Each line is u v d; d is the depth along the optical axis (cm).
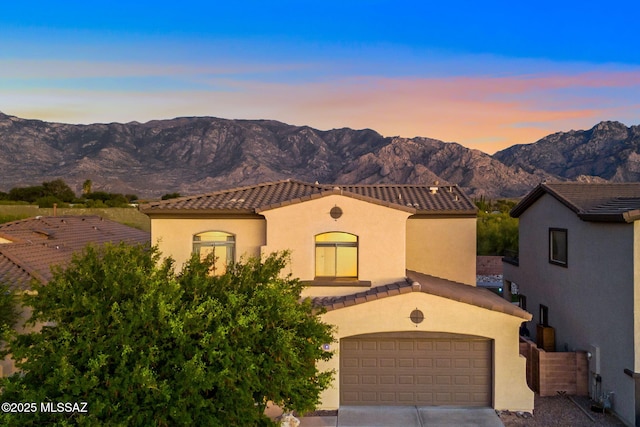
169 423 957
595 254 1587
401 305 1528
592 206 1669
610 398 1481
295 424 1321
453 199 2102
